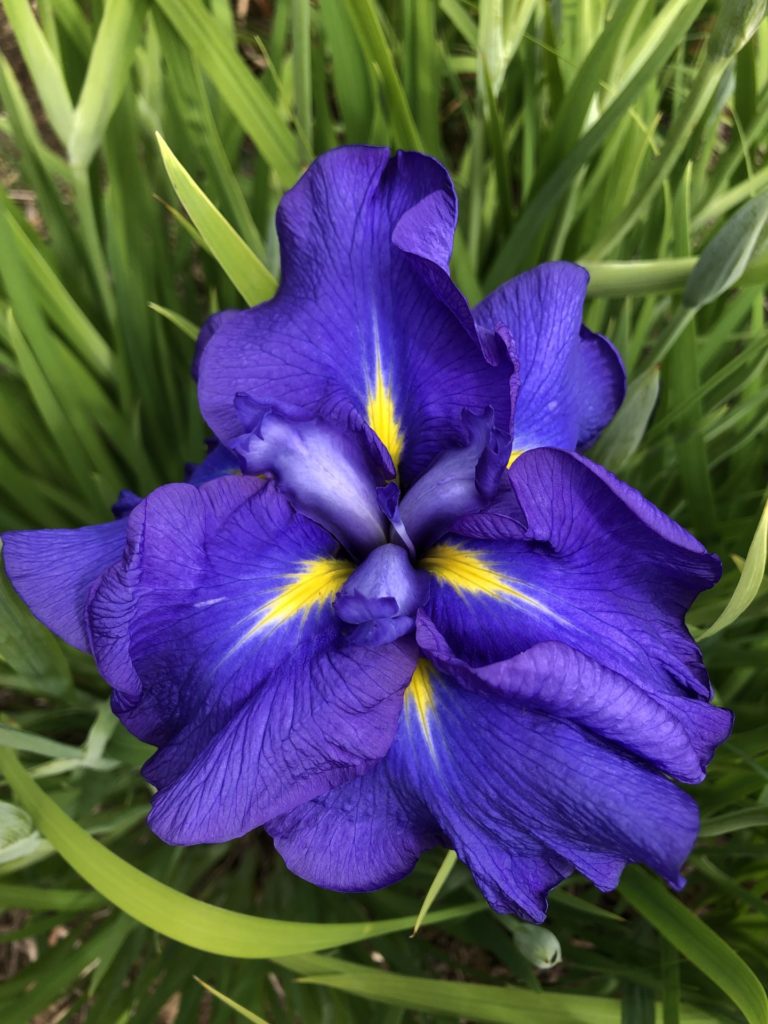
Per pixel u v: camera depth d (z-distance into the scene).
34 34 0.23
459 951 0.35
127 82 0.27
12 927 0.37
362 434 0.19
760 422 0.29
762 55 0.34
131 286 0.29
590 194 0.33
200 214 0.21
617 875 0.17
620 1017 0.22
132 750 0.24
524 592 0.18
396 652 0.17
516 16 0.25
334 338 0.19
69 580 0.19
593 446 0.26
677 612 0.17
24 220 0.29
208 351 0.19
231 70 0.23
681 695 0.17
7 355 0.31
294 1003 0.27
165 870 0.30
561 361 0.20
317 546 0.19
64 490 0.34
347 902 0.29
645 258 0.32
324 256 0.19
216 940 0.18
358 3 0.22
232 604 0.17
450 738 0.17
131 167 0.29
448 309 0.18
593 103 0.30
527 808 0.16
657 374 0.24
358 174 0.18
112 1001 0.27
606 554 0.17
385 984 0.21
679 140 0.23
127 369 0.31
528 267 0.32
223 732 0.16
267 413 0.17
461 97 0.40
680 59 0.37
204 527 0.16
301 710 0.16
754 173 0.32
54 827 0.19
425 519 0.19
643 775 0.16
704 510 0.29
